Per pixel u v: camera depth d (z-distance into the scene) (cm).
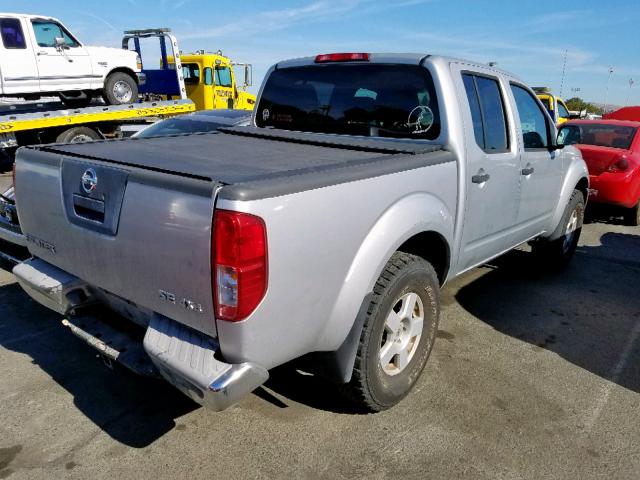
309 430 281
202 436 274
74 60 1184
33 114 962
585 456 268
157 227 218
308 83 396
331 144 341
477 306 459
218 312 204
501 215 389
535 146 442
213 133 420
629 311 461
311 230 221
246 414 293
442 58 339
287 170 236
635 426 294
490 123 367
